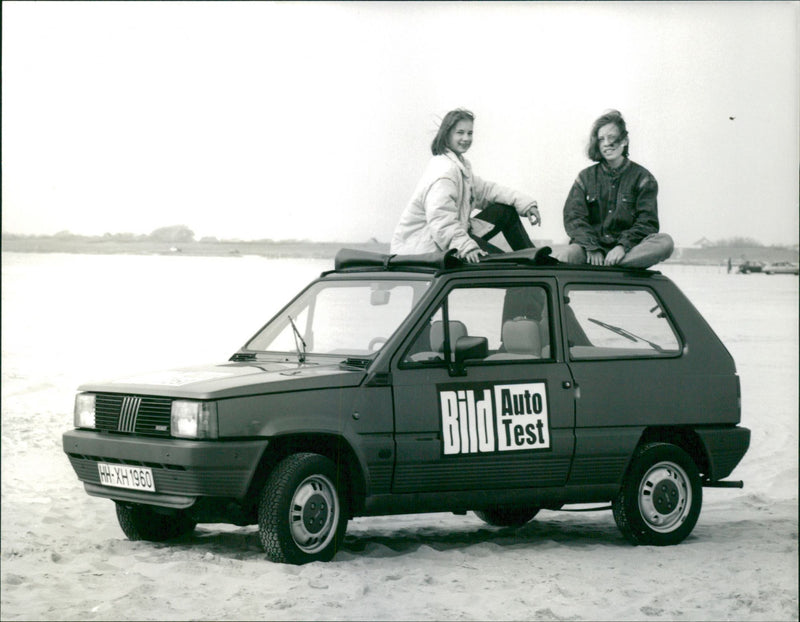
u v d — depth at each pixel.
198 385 6.01
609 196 7.95
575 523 8.55
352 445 6.18
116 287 39.12
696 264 52.44
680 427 7.34
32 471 10.84
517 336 6.86
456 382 6.54
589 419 6.94
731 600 5.75
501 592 5.74
